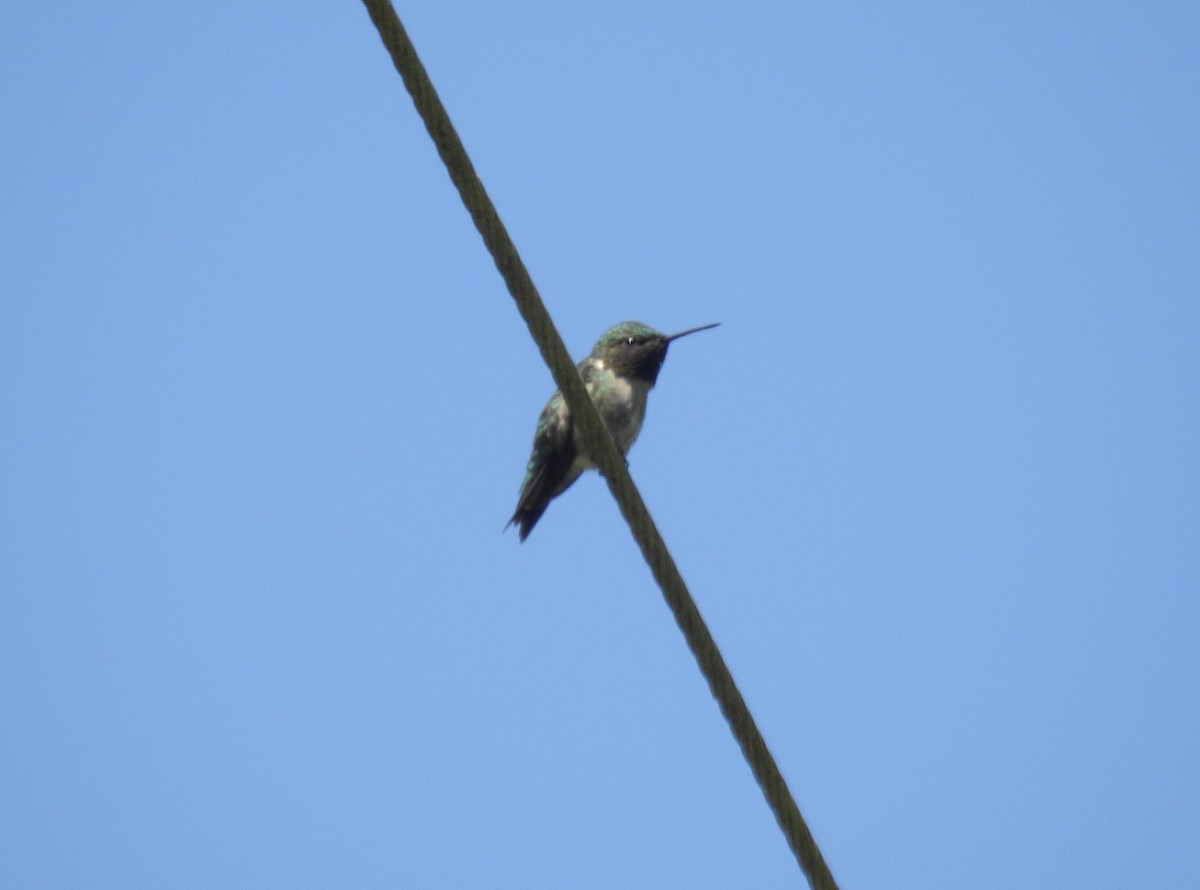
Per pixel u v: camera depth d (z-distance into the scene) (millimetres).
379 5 8914
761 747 10219
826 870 10211
